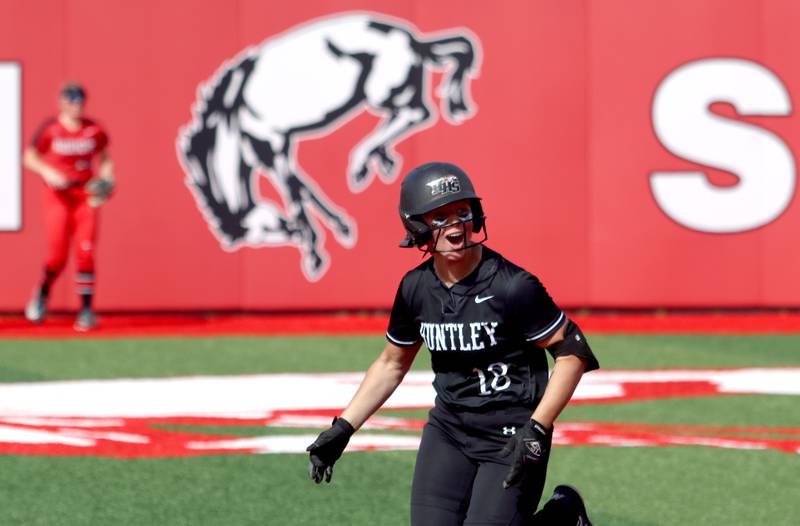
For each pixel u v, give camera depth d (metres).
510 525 13.68
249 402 29.67
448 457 14.52
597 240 44.25
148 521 19.56
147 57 42.97
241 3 43.31
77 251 40.62
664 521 19.94
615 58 43.94
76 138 39.78
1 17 42.47
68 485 21.81
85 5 42.69
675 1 43.94
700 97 44.19
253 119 43.53
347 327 42.31
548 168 43.97
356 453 24.36
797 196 44.53
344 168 43.84
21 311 43.19
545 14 43.78
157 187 43.31
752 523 19.86
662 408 29.33
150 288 43.59
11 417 27.77
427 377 33.75
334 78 43.66
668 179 44.25
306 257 44.00
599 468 23.50
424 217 13.67
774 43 44.22
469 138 43.84
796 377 33.38
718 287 44.66
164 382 32.25
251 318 44.03
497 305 13.74
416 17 43.62
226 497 21.08
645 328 42.19
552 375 13.69
